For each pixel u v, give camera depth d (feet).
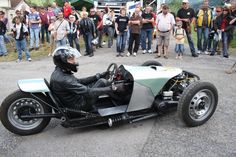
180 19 34.14
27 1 103.71
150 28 36.73
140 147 14.10
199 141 14.53
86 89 14.94
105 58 35.27
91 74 27.81
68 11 45.65
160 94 16.81
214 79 24.90
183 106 15.30
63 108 15.07
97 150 13.94
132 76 15.72
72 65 14.66
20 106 14.89
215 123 16.44
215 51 36.27
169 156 13.26
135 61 32.91
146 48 39.83
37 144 14.65
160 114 16.61
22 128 15.21
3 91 23.04
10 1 102.32
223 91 21.74
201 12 36.17
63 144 14.60
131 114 16.12
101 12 46.37
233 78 25.30
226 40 34.32
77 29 38.88
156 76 16.17
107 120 15.60
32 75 28.32
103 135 15.42
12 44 47.24
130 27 35.14
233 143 14.29
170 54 36.94
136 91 15.74
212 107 16.37
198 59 33.71
